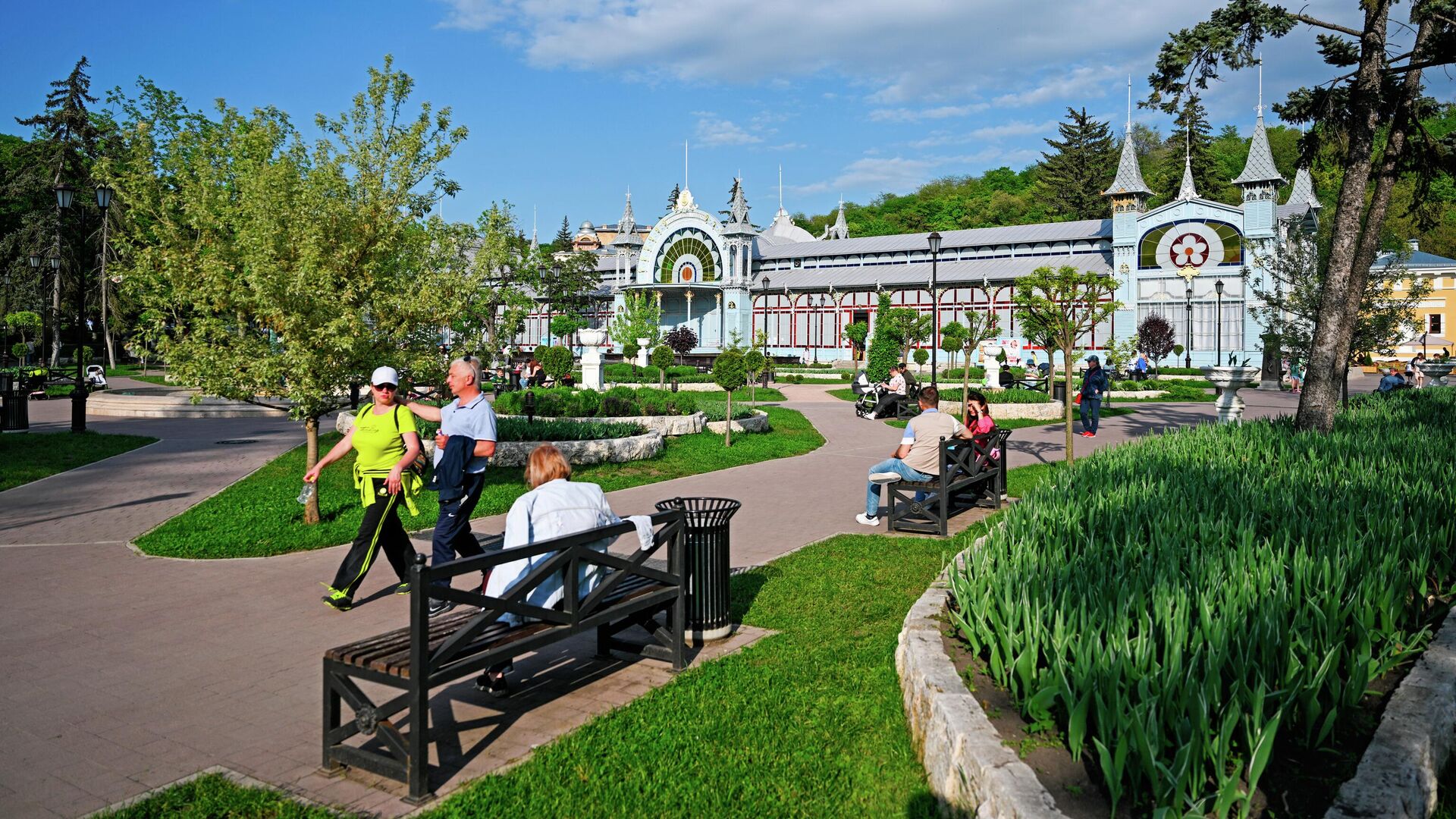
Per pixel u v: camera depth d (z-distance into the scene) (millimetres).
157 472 15039
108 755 4594
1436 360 35969
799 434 21375
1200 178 78500
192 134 11195
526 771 4316
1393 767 3492
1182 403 33094
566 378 29281
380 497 7227
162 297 11062
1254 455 10359
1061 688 3885
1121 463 9469
